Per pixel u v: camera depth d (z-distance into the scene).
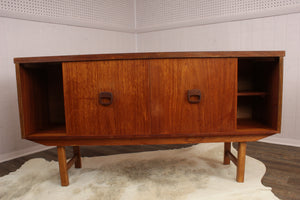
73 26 2.84
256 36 2.67
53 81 1.92
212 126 1.48
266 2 2.56
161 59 1.43
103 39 3.18
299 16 2.40
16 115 2.42
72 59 1.45
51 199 1.47
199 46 3.07
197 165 1.96
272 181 1.68
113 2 3.27
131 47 3.56
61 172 1.63
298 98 2.50
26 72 1.58
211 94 1.45
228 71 1.44
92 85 1.47
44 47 2.59
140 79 1.45
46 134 1.59
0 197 1.53
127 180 1.70
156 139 1.55
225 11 2.82
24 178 1.82
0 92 2.30
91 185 1.63
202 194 1.47
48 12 2.60
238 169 1.62
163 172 1.83
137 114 1.47
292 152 2.32
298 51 2.45
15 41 2.37
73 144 1.58
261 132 1.50
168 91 1.45
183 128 1.48
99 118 1.49
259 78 1.77
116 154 2.36
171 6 3.22
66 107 1.51
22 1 2.39
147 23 3.47
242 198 1.42
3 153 2.35
